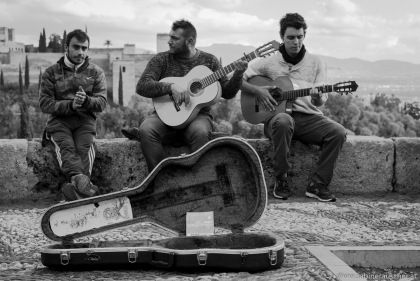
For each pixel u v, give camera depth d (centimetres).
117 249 472
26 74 10219
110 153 811
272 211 722
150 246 483
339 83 759
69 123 732
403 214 718
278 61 801
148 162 749
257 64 808
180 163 512
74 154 715
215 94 738
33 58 10381
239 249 464
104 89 744
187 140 746
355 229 633
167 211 515
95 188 690
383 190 857
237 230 511
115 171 814
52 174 809
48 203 790
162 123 749
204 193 518
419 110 12419
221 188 517
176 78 743
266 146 827
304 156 835
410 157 857
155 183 513
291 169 838
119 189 814
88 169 729
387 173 856
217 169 518
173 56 756
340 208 747
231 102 7562
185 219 516
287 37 786
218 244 496
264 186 512
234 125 7312
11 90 9925
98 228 501
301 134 798
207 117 751
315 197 801
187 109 738
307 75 797
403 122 11625
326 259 480
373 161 852
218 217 516
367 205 770
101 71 748
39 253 533
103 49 10550
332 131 782
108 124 8669
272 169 830
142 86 741
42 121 9244
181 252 457
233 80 740
